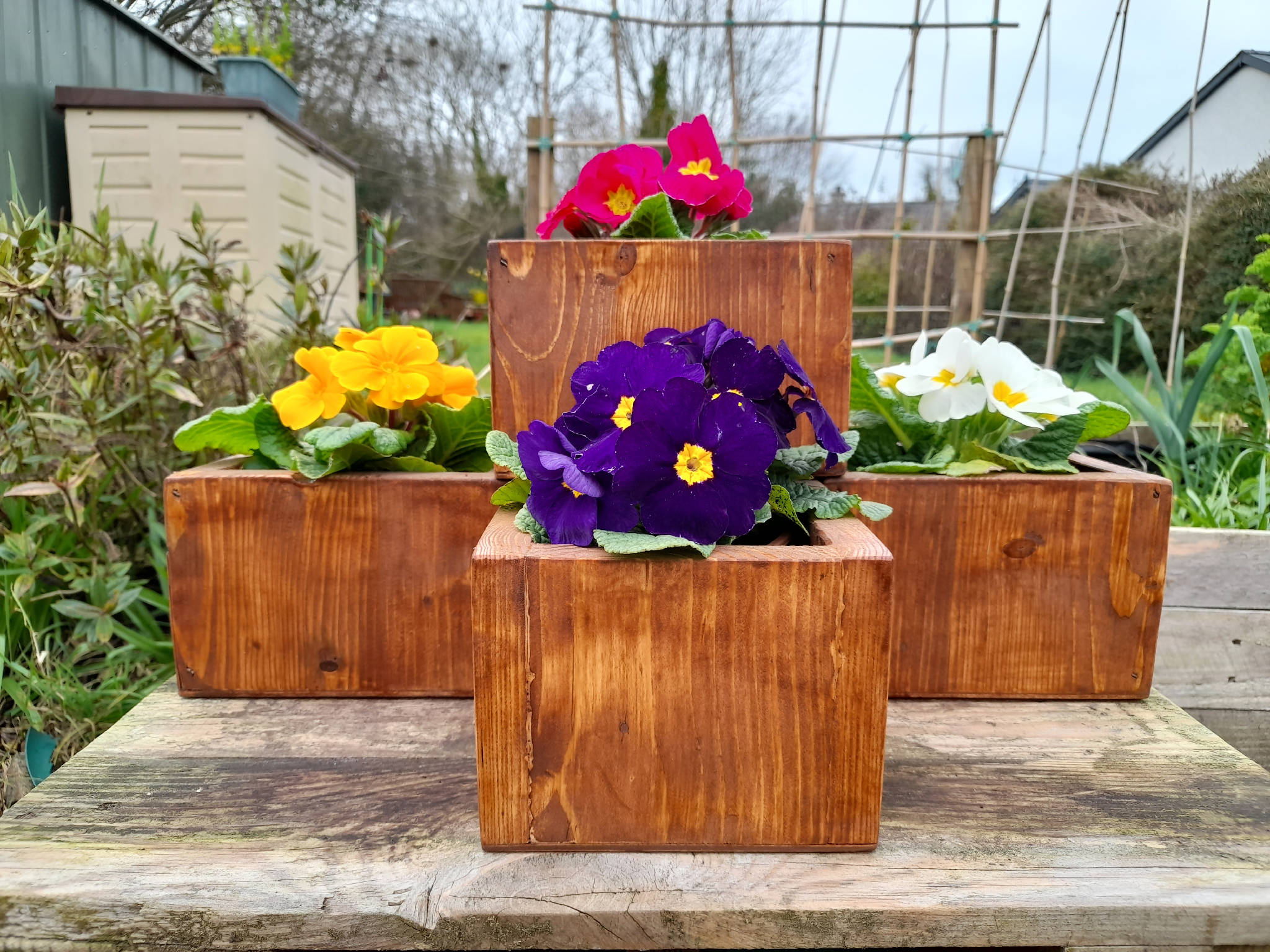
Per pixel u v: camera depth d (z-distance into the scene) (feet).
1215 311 7.84
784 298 3.23
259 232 10.93
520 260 3.21
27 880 2.35
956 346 3.56
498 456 2.77
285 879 2.38
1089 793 2.84
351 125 26.35
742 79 22.07
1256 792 2.86
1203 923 2.28
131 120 10.32
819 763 2.45
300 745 3.13
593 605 2.38
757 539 2.86
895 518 3.34
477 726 2.43
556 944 2.31
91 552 4.80
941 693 3.47
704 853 2.51
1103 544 3.36
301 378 5.83
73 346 4.54
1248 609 4.53
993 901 2.29
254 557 3.39
